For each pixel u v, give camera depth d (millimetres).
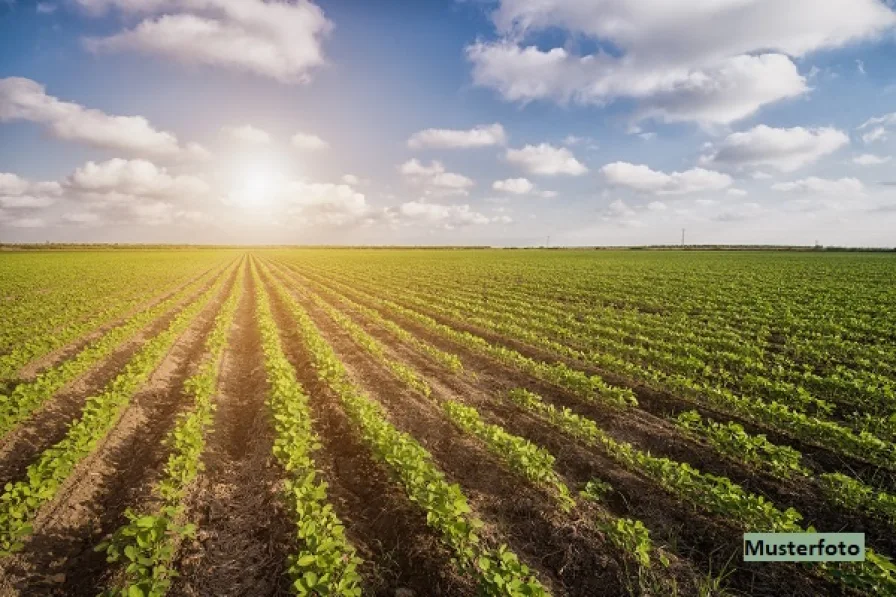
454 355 15281
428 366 14516
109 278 42094
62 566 5871
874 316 21172
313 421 10180
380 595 5512
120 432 9289
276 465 8055
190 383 11273
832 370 13445
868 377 12398
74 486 7293
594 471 8078
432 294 31578
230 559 5941
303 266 67750
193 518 6684
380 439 7895
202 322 22188
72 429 8148
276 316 24062
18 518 6164
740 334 18375
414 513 6664
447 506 5797
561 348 15500
